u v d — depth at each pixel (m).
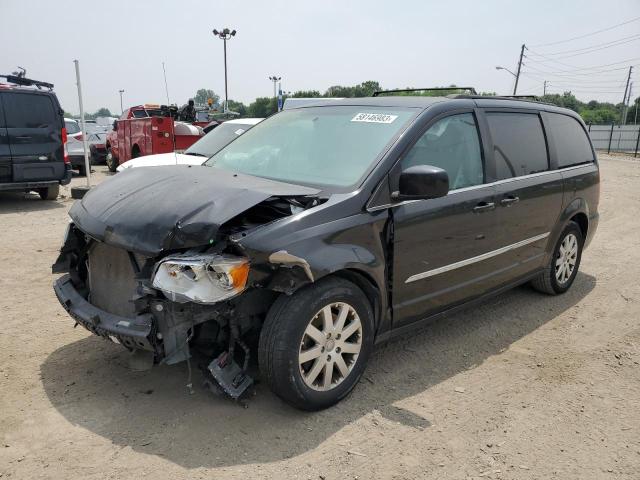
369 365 4.09
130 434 3.13
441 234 3.92
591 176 5.83
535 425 3.39
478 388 3.82
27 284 5.67
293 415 3.37
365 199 3.49
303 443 3.11
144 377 3.75
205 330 3.31
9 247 7.16
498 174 4.47
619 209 11.57
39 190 11.09
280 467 2.90
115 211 3.32
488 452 3.11
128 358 4.02
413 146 3.81
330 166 3.83
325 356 3.35
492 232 4.39
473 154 4.29
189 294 2.91
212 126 11.96
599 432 3.34
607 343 4.64
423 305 3.97
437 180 3.31
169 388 3.62
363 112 4.21
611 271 6.80
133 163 8.56
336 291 3.31
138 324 3.07
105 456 2.94
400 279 3.72
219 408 3.41
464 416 3.46
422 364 4.15
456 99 4.30
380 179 3.58
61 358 4.02
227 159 4.54
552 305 5.51
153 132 12.05
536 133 5.09
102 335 3.28
